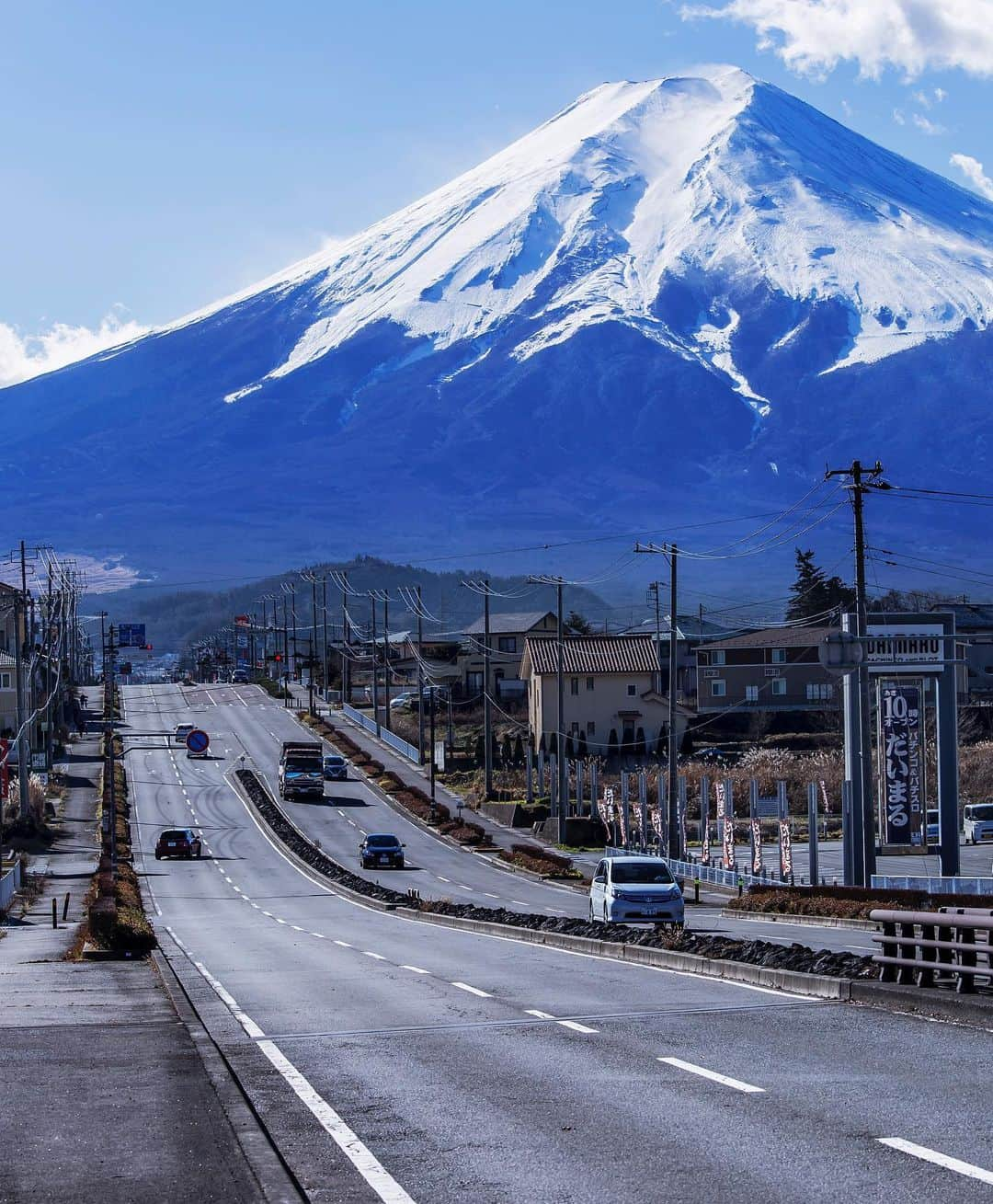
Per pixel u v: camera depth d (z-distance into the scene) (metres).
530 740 156.00
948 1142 14.16
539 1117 15.74
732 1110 15.80
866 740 64.31
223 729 179.12
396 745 162.62
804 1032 21.25
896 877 71.06
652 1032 21.67
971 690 159.50
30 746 132.38
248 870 93.06
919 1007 23.14
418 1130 15.20
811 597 196.38
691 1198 12.50
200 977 32.31
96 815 119.88
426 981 30.64
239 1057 20.02
